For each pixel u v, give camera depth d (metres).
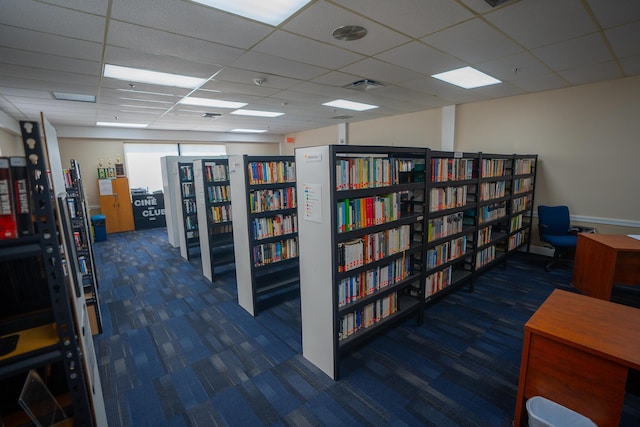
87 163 7.50
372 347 2.54
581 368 1.40
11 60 2.83
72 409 1.09
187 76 3.56
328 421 1.83
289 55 2.97
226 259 4.42
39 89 3.82
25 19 2.10
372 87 4.27
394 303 2.60
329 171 1.91
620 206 4.07
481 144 5.34
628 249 2.87
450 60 3.19
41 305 1.12
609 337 1.42
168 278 4.33
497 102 5.08
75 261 1.36
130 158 8.21
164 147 8.69
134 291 3.88
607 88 4.02
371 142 7.46
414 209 2.81
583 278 3.36
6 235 0.90
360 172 2.14
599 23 2.37
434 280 3.01
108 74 3.37
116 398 2.05
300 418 1.86
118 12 2.05
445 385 2.11
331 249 2.00
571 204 4.47
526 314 3.05
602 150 4.13
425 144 6.30
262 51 2.85
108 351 2.59
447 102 5.39
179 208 5.18
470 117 5.46
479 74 3.72
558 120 4.47
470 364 2.32
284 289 3.83
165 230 7.79
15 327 1.02
